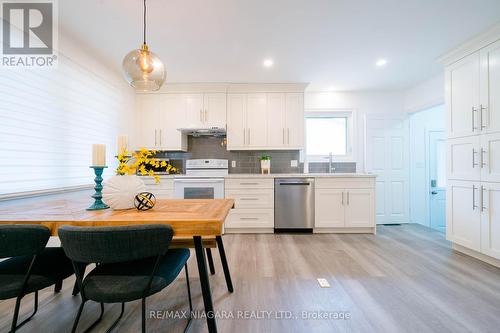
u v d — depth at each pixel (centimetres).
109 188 136
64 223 111
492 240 217
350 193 332
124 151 142
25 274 117
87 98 258
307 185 331
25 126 184
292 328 138
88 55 258
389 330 136
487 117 219
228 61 286
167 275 117
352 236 320
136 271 118
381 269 215
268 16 201
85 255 96
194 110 367
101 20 204
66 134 227
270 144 366
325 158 402
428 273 206
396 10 194
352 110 399
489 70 217
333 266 222
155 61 168
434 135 396
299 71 317
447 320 144
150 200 140
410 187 391
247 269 217
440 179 398
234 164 397
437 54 270
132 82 173
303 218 332
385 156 386
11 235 99
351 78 342
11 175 173
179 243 150
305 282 192
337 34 229
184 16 200
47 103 205
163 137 366
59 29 216
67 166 228
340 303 162
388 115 386
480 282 189
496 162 213
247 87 364
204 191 334
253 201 334
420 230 351
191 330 138
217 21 207
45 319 148
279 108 366
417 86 369
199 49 257
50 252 141
